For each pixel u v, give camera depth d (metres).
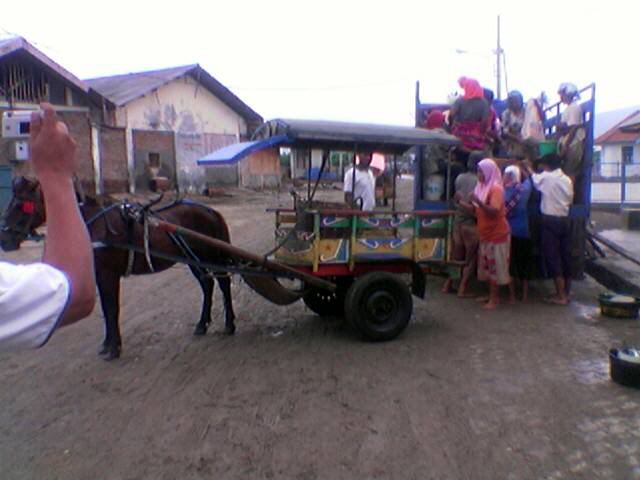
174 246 6.29
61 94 21.52
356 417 4.50
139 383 5.25
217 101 28.56
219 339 6.61
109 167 23.25
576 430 4.21
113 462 3.87
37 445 4.12
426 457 3.87
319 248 6.41
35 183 5.59
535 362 5.68
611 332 6.68
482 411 4.56
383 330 6.39
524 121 9.93
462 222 8.42
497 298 7.96
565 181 7.81
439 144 6.99
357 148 7.38
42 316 1.25
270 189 31.67
